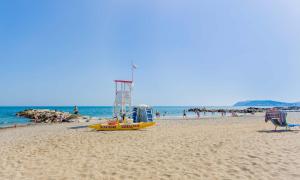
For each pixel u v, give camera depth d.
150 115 18.73
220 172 5.63
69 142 10.64
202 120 26.44
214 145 8.98
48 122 29.27
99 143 10.18
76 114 37.66
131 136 12.17
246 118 30.41
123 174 5.71
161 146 9.15
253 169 5.77
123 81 18.98
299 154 7.13
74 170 6.13
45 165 6.71
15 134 15.31
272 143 9.04
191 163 6.50
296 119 25.97
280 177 5.15
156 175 5.57
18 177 5.66
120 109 19.30
